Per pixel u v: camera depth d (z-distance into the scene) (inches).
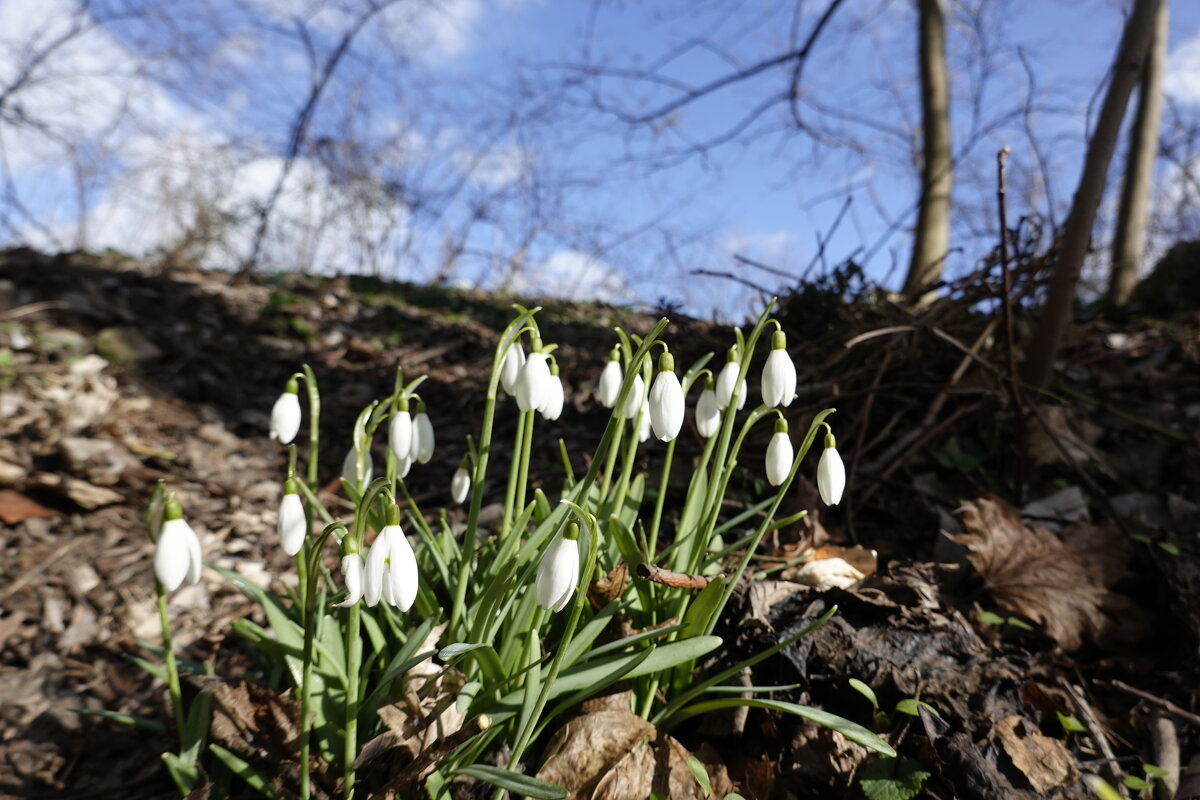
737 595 14.5
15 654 18.7
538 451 27.2
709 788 11.8
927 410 24.5
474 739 11.2
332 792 11.2
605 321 46.4
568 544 9.5
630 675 11.4
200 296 44.2
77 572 21.6
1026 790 11.6
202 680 12.8
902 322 23.6
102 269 46.8
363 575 9.7
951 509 21.2
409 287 56.9
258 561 22.7
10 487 24.5
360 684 12.2
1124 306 52.1
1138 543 18.3
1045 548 17.9
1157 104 55.5
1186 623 15.8
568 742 11.9
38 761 15.7
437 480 27.0
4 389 29.9
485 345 41.5
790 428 23.1
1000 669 13.4
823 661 13.6
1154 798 12.8
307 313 44.1
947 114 52.7
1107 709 14.7
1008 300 19.6
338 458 29.9
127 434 28.7
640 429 13.1
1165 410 25.6
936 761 11.9
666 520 20.3
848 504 20.1
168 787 14.6
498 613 11.6
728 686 12.9
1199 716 13.4
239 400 34.5
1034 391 23.7
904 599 15.1
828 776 12.2
